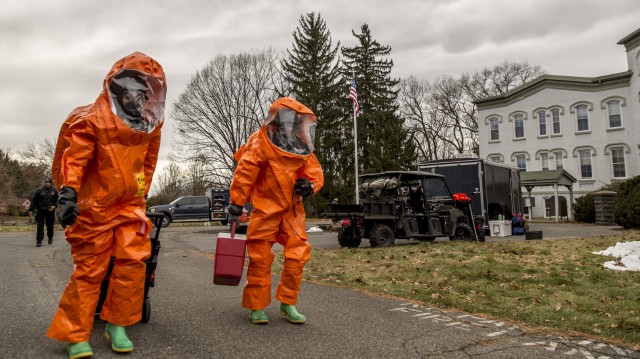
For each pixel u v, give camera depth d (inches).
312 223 1146.0
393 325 179.9
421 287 258.7
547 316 196.2
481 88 2004.2
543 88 1382.9
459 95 2037.4
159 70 144.2
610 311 207.8
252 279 173.5
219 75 1711.4
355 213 491.2
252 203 173.9
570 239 565.6
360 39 1595.7
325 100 1587.1
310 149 177.0
